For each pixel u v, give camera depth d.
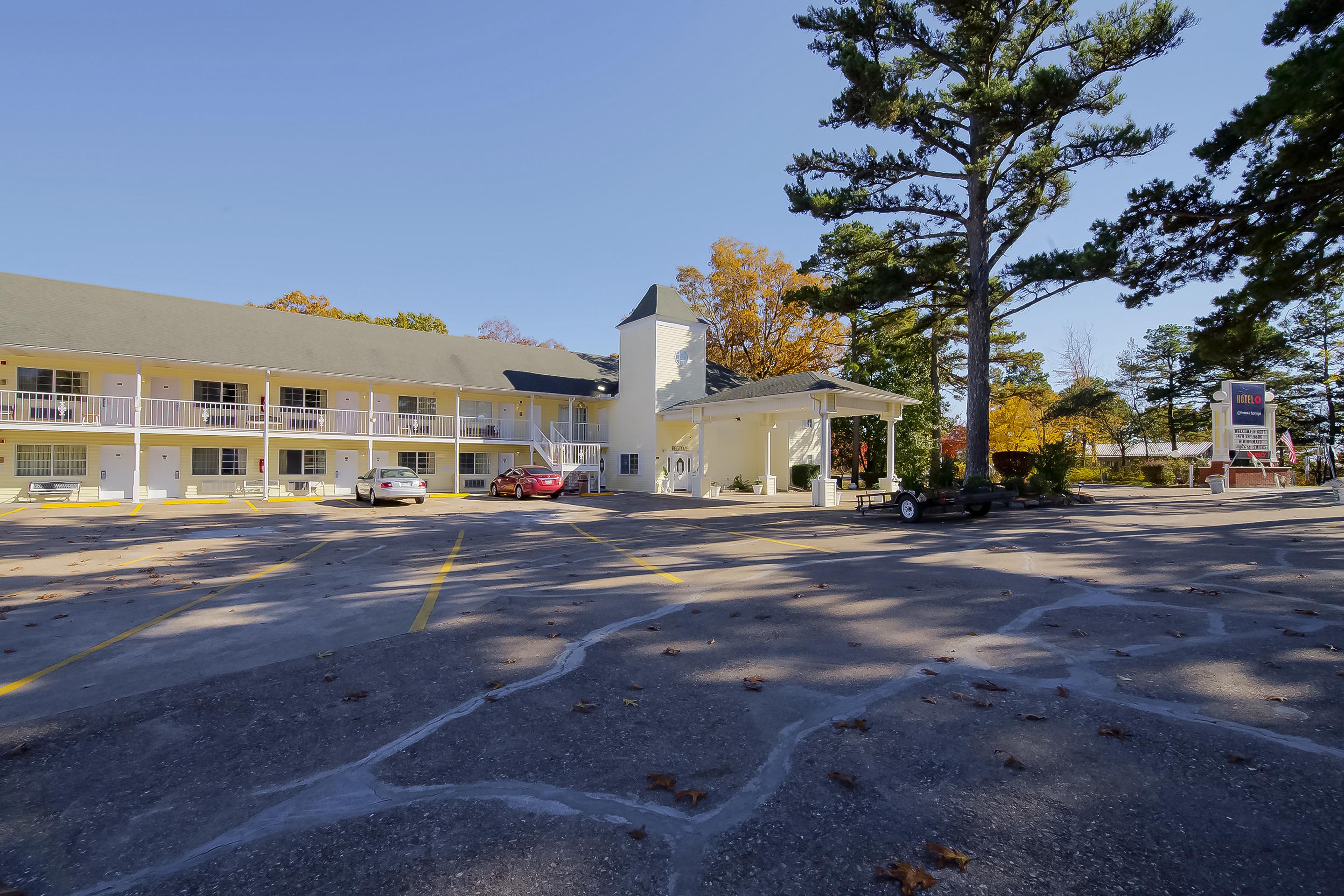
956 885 2.44
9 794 3.26
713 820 2.94
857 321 34.81
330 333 28.59
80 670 5.17
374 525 16.33
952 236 21.19
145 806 3.13
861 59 16.84
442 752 3.68
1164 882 2.43
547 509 21.17
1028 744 3.61
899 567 9.06
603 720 4.07
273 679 4.95
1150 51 17.08
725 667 5.03
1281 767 3.25
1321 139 11.65
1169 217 14.33
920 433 33.88
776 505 22.12
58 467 22.56
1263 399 26.94
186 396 24.62
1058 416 40.28
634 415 30.59
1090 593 7.17
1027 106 16.59
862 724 3.87
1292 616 5.99
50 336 20.81
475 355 31.97
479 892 2.46
